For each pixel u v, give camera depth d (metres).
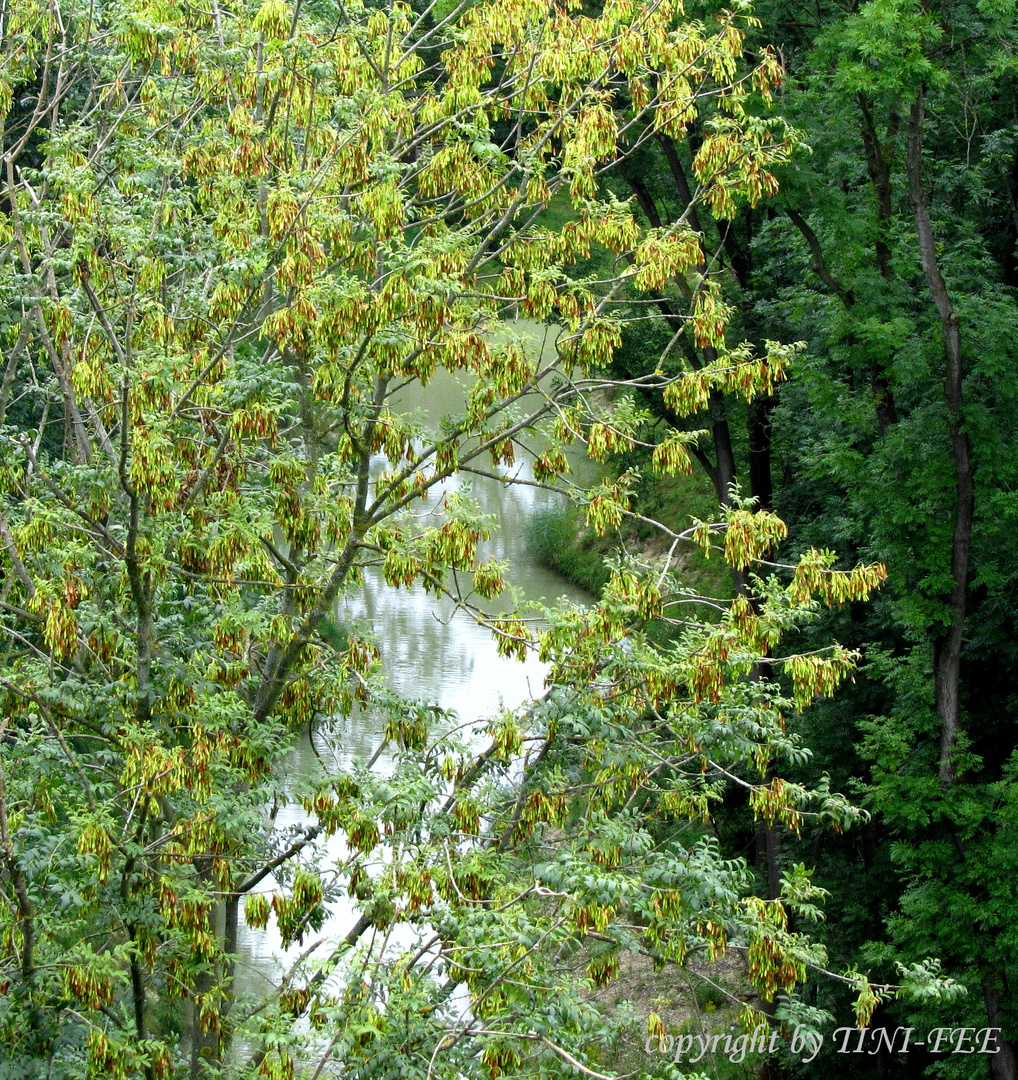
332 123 12.55
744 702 11.09
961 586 16.83
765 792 10.72
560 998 8.52
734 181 11.61
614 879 8.50
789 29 22.20
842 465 17.83
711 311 10.75
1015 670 19.45
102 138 12.30
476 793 10.45
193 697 9.93
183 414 10.23
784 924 10.29
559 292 11.01
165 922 9.23
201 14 12.81
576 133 11.48
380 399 10.66
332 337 9.59
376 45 12.57
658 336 24.33
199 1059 9.64
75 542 9.30
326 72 11.02
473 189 11.52
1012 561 18.00
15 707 10.34
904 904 16.38
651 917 9.66
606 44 11.97
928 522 17.08
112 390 9.93
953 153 23.70
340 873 9.69
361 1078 8.16
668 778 11.39
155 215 10.03
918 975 10.79
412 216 11.52
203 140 12.12
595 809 10.38
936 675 17.09
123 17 10.37
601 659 10.07
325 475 11.43
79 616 9.80
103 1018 9.97
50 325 10.12
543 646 10.09
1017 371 17.03
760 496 24.98
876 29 16.42
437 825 9.57
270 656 11.20
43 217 9.91
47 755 9.42
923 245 17.02
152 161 10.50
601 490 10.12
